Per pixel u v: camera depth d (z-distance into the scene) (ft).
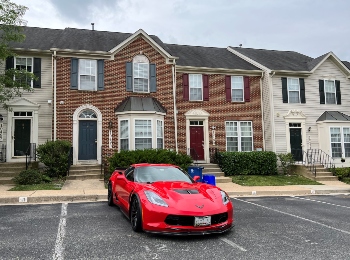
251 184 44.42
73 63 50.21
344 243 16.90
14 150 49.37
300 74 61.72
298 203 31.14
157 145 50.52
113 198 26.86
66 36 55.62
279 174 56.13
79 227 19.90
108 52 51.34
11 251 15.10
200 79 59.26
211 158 56.90
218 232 17.56
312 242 17.03
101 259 14.10
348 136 60.39
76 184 39.68
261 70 61.72
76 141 48.88
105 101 50.90
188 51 67.05
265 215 24.62
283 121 59.88
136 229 18.56
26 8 39.86
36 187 36.68
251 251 15.33
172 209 17.17
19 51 49.93
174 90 54.60
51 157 43.45
